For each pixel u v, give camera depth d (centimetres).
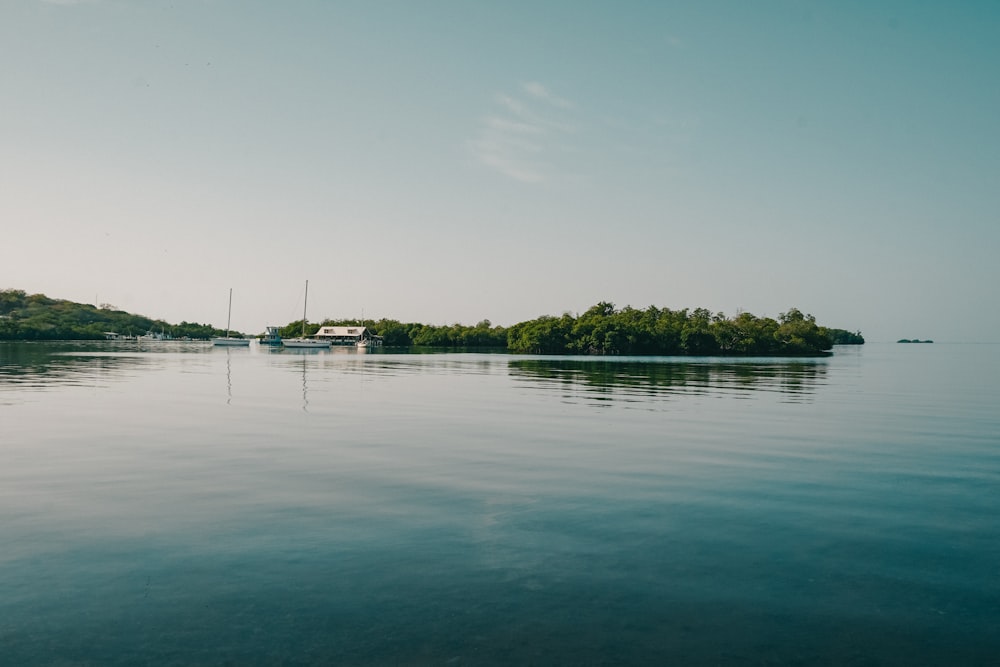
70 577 955
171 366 7406
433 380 5634
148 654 737
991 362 12800
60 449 2006
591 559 1063
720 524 1266
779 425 2752
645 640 787
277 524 1228
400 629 805
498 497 1455
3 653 735
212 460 1853
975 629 830
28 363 7519
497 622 829
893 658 755
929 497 1500
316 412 3075
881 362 12588
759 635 806
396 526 1226
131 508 1329
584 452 2045
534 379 5906
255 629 800
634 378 6191
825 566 1045
